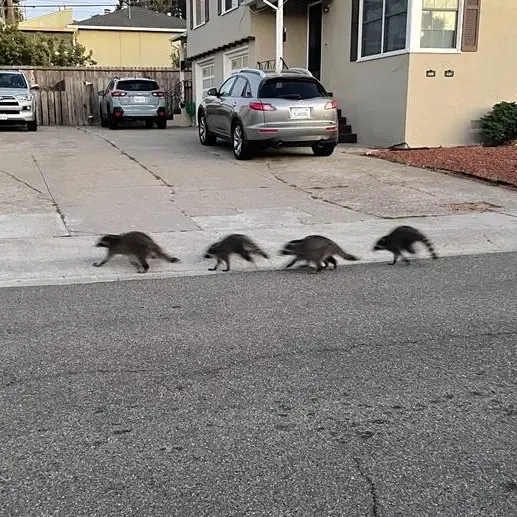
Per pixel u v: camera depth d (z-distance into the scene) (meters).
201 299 6.86
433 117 16.36
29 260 8.16
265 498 3.41
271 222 9.94
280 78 14.42
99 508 3.33
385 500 3.40
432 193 11.88
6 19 40.84
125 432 4.08
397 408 4.42
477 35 16.19
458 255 8.73
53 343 5.56
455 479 3.60
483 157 14.48
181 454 3.83
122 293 7.09
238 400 4.52
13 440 3.97
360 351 5.40
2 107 20.56
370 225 9.85
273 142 14.28
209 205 10.87
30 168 13.73
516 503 3.39
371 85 17.53
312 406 4.44
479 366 5.12
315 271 7.99
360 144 17.95
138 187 12.08
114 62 42.44
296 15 20.92
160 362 5.16
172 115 27.88
